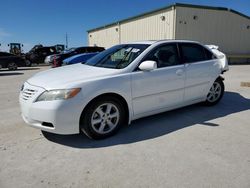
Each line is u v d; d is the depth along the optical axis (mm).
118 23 24531
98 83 3365
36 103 3209
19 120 4406
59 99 3129
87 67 4094
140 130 3883
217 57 5297
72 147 3279
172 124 4152
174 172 2639
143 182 2461
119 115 3682
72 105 3172
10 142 3434
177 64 4363
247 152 3109
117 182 2465
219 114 4734
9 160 2920
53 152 3133
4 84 9172
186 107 5211
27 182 2479
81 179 2525
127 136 3646
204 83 4863
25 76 12312
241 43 21781
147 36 20297
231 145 3316
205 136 3629
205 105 5293
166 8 17797
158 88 4012
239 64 19875
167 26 17953
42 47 22906
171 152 3109
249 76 10836
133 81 3691
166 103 4227
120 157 2988
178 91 4363
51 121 3141
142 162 2857
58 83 3264
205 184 2422
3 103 5805
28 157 2996
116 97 3629
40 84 3361
